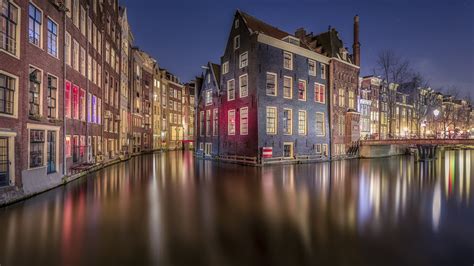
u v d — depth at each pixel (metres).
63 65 16.83
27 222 9.42
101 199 12.94
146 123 51.78
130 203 12.17
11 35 12.36
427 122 68.94
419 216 10.33
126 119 38.12
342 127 37.44
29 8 13.61
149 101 53.09
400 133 61.06
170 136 65.00
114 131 31.97
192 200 12.79
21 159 12.72
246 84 30.42
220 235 8.25
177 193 14.42
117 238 7.98
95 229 8.74
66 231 8.55
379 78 53.69
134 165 29.36
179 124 68.81
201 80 43.06
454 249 7.31
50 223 9.32
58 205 11.77
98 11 25.38
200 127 40.78
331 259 6.67
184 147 69.88
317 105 34.50
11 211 10.78
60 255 6.85
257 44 28.75
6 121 11.71
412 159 38.72
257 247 7.38
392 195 14.19
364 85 52.19
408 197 13.70
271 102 29.69
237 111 31.55
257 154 28.30
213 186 16.55
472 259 6.73
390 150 44.59
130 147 40.84
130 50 41.28
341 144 37.22
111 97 30.53
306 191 15.10
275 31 34.53
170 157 41.44
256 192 14.75
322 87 35.38
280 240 7.87
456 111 81.81
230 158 32.53
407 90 65.44
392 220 9.82
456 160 37.72
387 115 56.59
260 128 28.59
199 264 6.37
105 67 27.92
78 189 15.46
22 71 12.80
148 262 6.47
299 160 31.69
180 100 69.50
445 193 14.81
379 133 51.91
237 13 32.00
